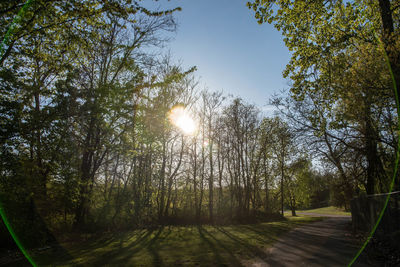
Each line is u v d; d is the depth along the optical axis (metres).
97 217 18.66
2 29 10.40
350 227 16.09
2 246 12.44
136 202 22.83
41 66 13.54
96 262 8.91
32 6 9.59
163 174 27.17
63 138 12.87
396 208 7.44
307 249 9.49
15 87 11.27
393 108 12.04
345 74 12.30
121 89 15.26
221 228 21.64
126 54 16.61
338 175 17.89
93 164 17.56
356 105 12.41
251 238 13.80
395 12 12.09
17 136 10.84
